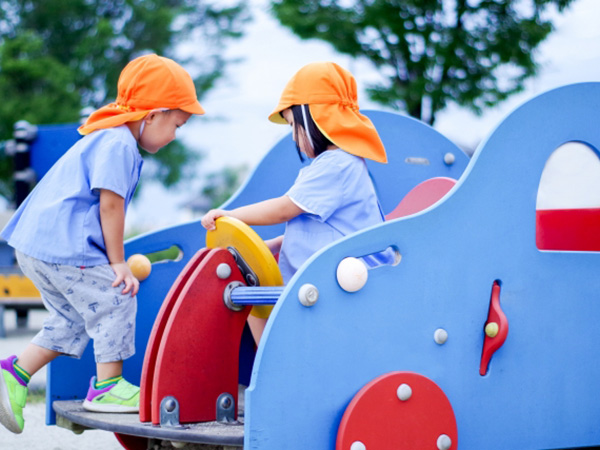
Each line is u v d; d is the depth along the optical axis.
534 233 2.23
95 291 2.33
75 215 2.35
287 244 2.41
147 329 2.67
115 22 21.72
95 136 2.42
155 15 21.20
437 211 2.07
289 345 1.85
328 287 1.91
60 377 2.54
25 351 2.40
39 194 2.45
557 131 2.28
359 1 10.59
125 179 2.37
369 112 3.13
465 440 2.08
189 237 2.78
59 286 2.33
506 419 2.14
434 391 2.00
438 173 3.25
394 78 10.69
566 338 2.26
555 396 2.23
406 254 2.02
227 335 2.13
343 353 1.91
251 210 2.30
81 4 21.80
